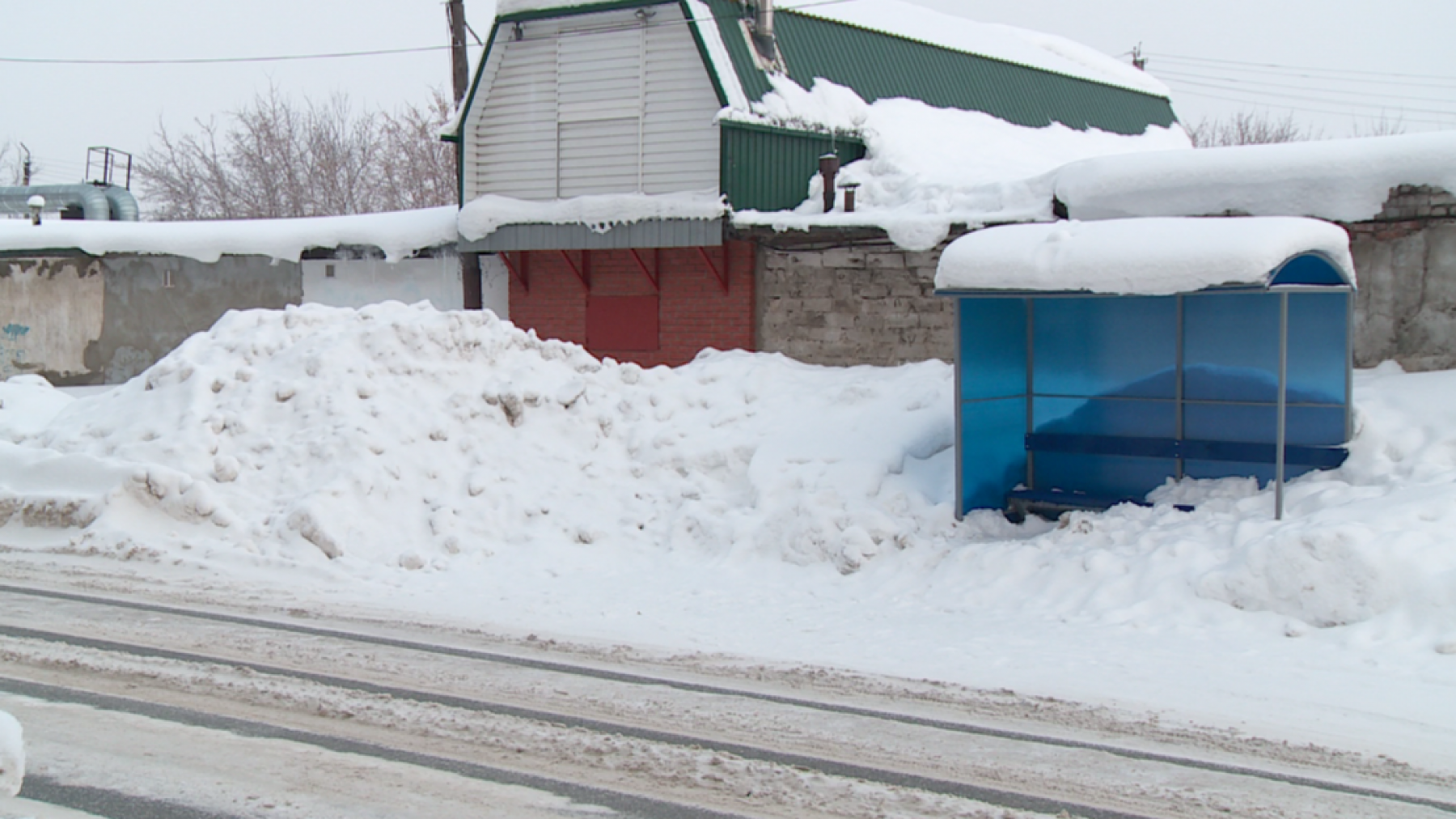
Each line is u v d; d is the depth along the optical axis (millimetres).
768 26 18000
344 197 48281
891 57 20547
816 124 17922
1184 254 9305
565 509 11953
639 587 10148
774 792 5402
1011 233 10547
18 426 13523
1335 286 9914
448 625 8641
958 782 5547
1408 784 5523
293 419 12258
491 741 6074
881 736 6203
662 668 7512
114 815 5066
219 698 6758
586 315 18562
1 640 7941
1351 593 8125
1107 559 9391
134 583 9734
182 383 12695
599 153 18078
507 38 18672
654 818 5086
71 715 6422
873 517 10781
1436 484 9055
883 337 15875
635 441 13000
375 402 12398
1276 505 9430
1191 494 10617
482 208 18516
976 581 9742
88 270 22453
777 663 7656
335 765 5711
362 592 9773
